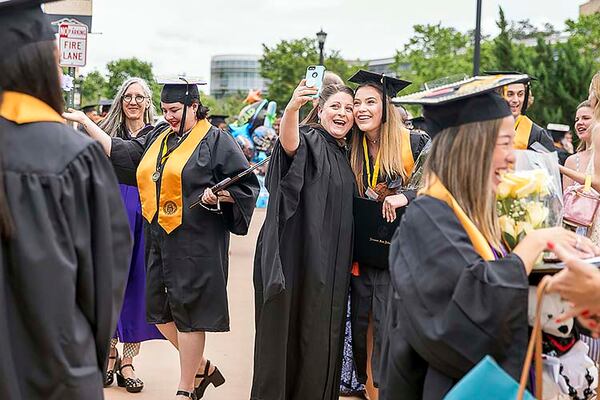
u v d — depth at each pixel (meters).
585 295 2.41
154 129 5.39
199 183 5.02
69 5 9.75
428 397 2.60
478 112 2.69
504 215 2.87
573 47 23.52
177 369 6.13
